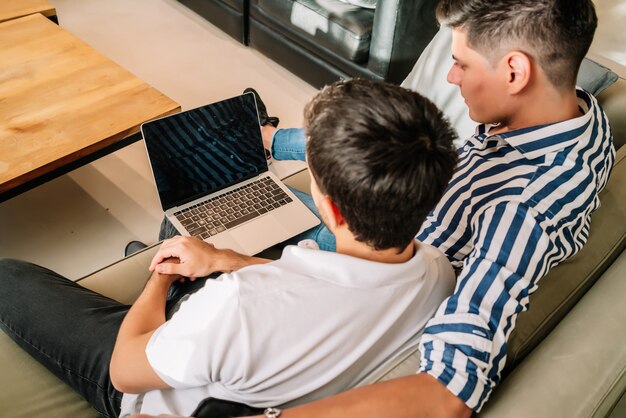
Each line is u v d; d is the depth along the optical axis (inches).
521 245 35.8
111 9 122.5
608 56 125.7
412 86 64.8
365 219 27.4
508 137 40.3
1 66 71.7
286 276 28.6
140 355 31.9
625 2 143.9
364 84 27.7
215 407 29.4
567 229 38.7
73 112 66.0
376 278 28.9
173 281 44.4
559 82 37.1
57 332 42.6
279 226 57.1
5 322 44.3
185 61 109.3
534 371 32.9
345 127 26.2
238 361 27.7
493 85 38.4
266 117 89.3
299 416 27.7
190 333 28.6
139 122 65.6
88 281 50.2
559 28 34.4
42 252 73.2
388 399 28.7
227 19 113.2
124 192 82.9
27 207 78.7
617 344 34.2
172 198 57.3
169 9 124.6
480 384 30.0
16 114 64.8
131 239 76.6
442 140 27.3
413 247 31.9
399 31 87.0
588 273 40.6
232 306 27.6
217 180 59.5
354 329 29.5
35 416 41.3
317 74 102.0
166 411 33.8
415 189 26.5
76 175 84.4
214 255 44.8
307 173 66.5
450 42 61.7
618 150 51.7
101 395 41.3
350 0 94.0
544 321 37.0
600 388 31.8
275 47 107.0
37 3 85.4
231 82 105.4
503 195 39.1
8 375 43.3
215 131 59.5
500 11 35.1
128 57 108.7
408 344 34.2
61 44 76.8
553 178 38.4
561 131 38.6
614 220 44.6
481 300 33.1
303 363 28.8
